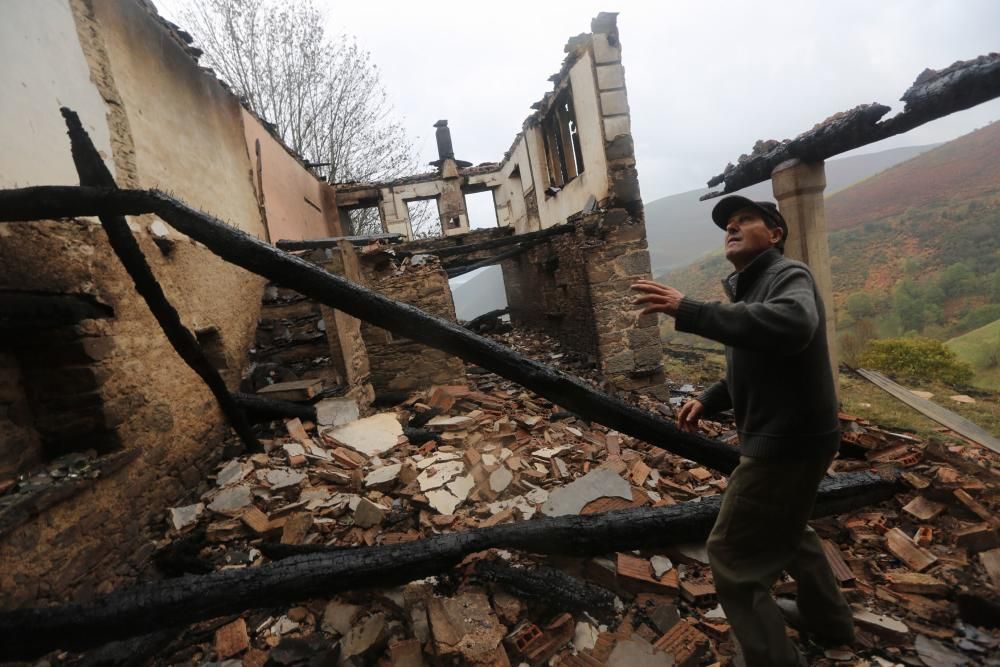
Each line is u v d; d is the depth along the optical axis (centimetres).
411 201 1627
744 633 154
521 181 1246
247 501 327
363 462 380
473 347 230
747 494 158
